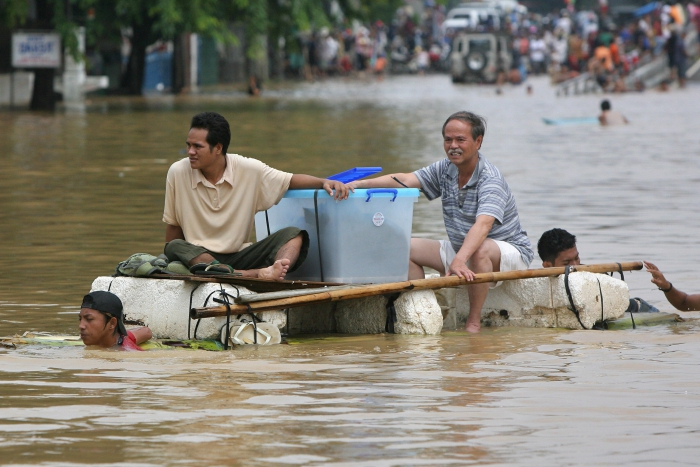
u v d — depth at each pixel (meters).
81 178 40.16
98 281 18.23
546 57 169.38
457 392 13.97
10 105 82.56
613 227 29.17
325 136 58.94
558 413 12.96
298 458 11.29
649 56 128.62
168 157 47.97
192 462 11.16
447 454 11.44
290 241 18.47
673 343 17.44
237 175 18.80
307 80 150.00
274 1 85.44
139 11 77.69
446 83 141.38
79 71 90.00
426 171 20.23
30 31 75.88
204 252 18.31
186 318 17.52
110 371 15.05
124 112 78.06
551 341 17.70
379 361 15.96
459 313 19.88
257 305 17.11
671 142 56.91
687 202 34.22
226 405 13.27
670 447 11.71
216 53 132.38
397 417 12.79
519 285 19.41
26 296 20.64
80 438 11.94
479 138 19.52
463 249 18.81
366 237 18.84
